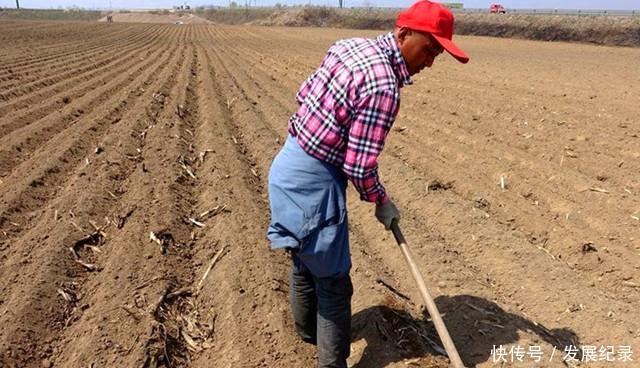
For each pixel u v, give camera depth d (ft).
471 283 15.48
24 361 12.56
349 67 9.68
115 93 42.63
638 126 33.60
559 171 24.48
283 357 12.72
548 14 186.19
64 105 38.83
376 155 9.64
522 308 14.92
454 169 25.18
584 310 14.37
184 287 15.61
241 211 19.71
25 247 16.98
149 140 28.86
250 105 38.32
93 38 116.47
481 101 42.09
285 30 186.60
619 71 69.46
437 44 9.99
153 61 69.46
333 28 224.53
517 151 27.89
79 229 18.26
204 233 18.88
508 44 136.46
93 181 22.31
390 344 12.89
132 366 12.32
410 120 35.37
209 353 13.15
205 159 26.43
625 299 15.56
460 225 19.34
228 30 179.83
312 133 9.98
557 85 52.37
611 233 19.12
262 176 24.61
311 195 10.17
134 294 14.78
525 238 18.98
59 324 13.94
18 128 31.89
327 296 10.92
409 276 16.10
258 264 16.11
